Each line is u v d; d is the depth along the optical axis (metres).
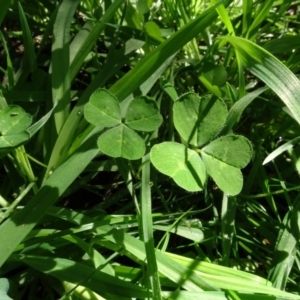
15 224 0.14
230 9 0.23
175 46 0.16
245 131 0.21
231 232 0.17
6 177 0.18
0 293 0.13
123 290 0.14
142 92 0.18
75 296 0.15
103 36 0.21
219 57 0.23
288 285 0.17
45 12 0.23
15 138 0.15
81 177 0.19
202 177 0.14
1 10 0.17
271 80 0.17
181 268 0.14
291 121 0.20
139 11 0.21
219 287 0.15
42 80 0.20
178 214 0.18
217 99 0.15
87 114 0.15
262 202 0.20
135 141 0.15
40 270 0.15
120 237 0.15
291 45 0.20
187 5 0.23
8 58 0.18
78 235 0.16
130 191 0.17
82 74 0.23
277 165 0.20
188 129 0.15
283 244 0.17
